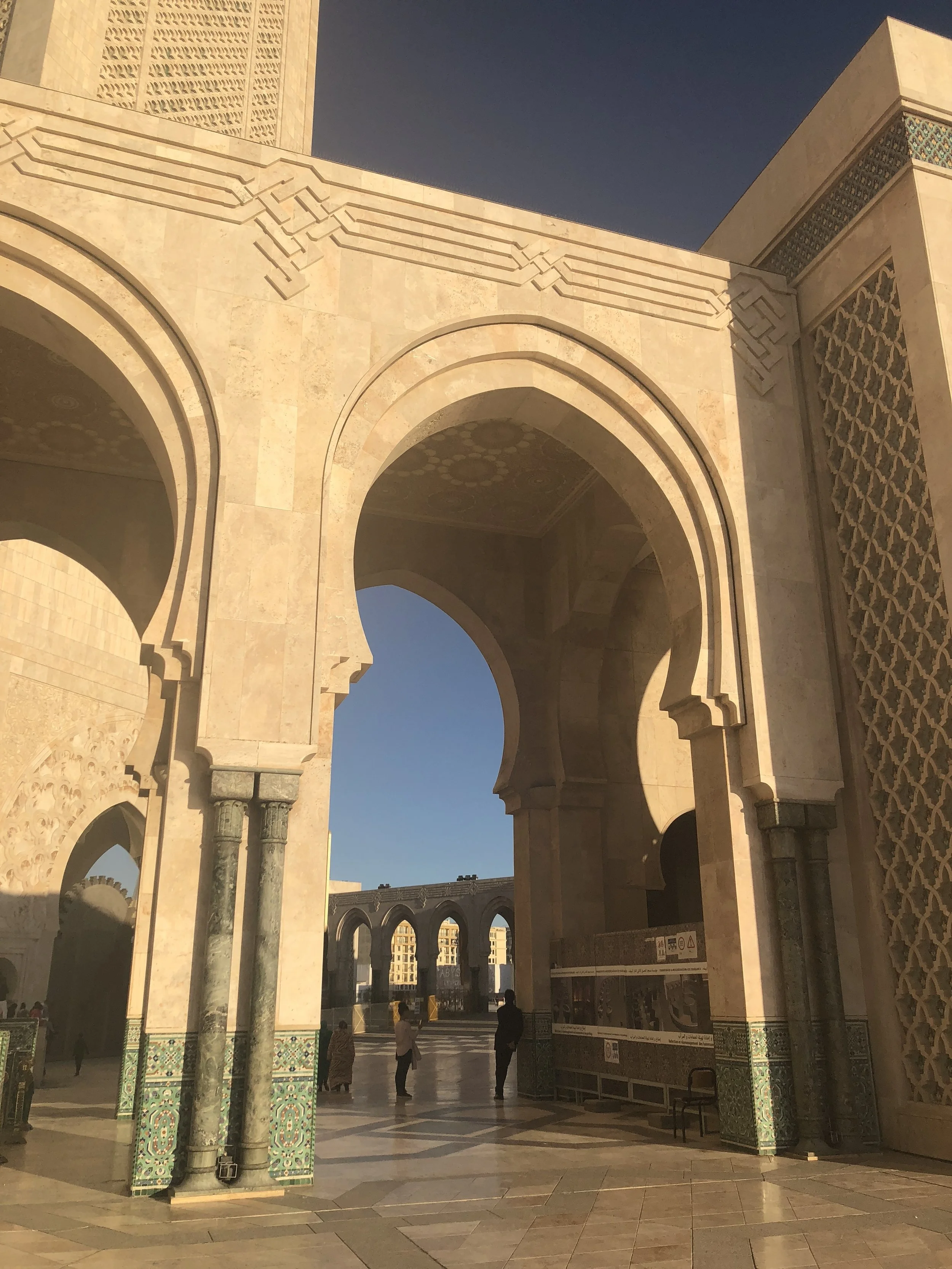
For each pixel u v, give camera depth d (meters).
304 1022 5.39
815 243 7.98
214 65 9.16
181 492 5.98
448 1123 7.73
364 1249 3.91
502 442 9.31
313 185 6.80
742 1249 3.89
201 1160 4.91
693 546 7.24
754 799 6.86
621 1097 8.27
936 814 6.39
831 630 7.38
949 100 7.34
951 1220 4.38
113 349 6.15
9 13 8.38
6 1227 4.27
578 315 7.32
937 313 6.71
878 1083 6.54
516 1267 3.64
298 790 5.59
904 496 6.87
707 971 7.17
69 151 6.22
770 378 7.80
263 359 6.30
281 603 5.88
